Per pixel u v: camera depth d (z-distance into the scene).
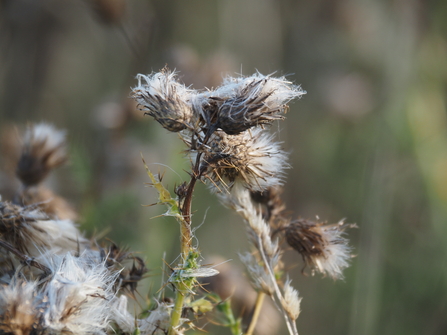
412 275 5.28
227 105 1.63
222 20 5.88
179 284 1.68
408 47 6.11
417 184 5.68
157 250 3.89
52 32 5.67
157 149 4.39
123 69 6.38
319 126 6.90
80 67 6.29
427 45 6.17
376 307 4.57
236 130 1.66
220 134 1.75
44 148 2.61
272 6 6.10
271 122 1.68
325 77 7.27
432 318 5.11
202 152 1.67
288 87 1.71
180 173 4.32
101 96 6.08
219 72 4.25
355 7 7.24
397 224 5.53
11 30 5.34
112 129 4.43
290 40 7.36
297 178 6.51
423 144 5.79
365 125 6.52
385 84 6.14
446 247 5.39
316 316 4.98
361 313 4.49
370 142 5.88
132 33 4.64
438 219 5.56
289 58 7.35
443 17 6.19
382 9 6.98
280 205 2.38
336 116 6.75
